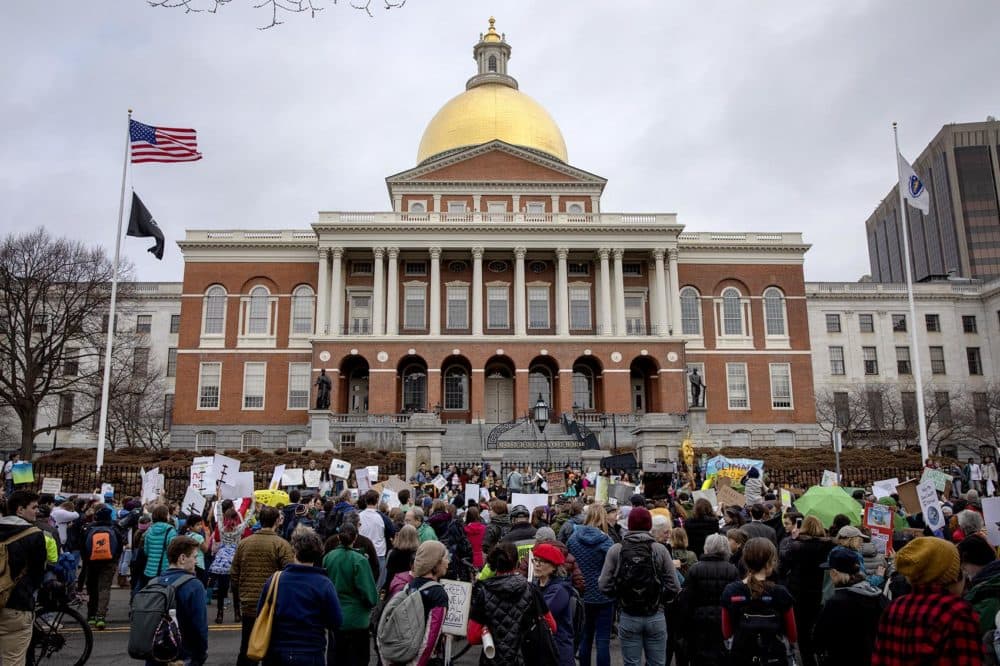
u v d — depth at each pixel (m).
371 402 65.88
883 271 162.12
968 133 142.88
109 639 15.33
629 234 69.56
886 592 11.52
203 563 17.20
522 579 8.54
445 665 9.25
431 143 79.75
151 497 21.47
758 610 8.86
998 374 85.31
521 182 73.75
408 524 12.60
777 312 73.19
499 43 86.06
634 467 32.84
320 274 68.19
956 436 81.69
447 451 54.94
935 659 6.13
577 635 11.89
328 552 11.42
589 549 11.74
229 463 20.22
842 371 84.44
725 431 70.50
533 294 72.06
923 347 85.88
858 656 8.40
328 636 10.30
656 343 67.88
